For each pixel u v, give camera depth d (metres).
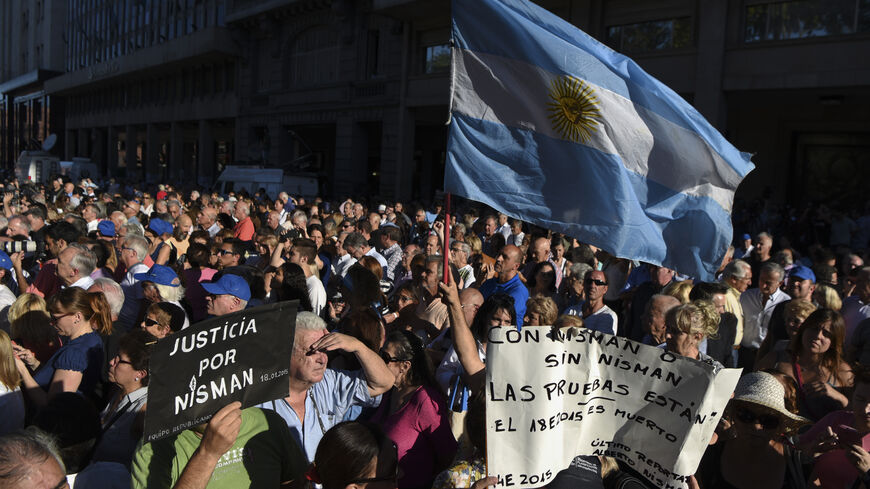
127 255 6.50
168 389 2.28
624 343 2.80
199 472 2.24
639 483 2.82
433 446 3.45
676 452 2.73
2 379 3.61
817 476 3.18
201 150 42.03
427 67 25.50
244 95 37.00
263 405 3.05
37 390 4.04
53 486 2.05
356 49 28.84
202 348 2.37
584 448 2.88
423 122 29.98
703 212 3.72
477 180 3.67
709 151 3.68
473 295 4.98
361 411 3.83
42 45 76.50
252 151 34.94
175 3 46.16
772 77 15.83
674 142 3.69
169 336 2.29
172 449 2.54
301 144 35.66
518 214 3.67
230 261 7.25
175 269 7.99
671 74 17.75
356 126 29.14
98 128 60.62
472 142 3.70
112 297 4.98
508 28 3.68
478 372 3.11
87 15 65.31
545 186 3.67
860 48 14.50
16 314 4.75
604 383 2.84
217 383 2.40
